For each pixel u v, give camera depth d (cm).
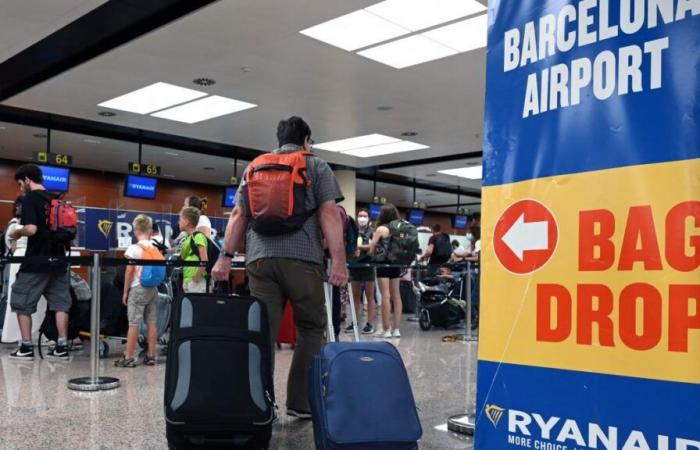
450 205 2323
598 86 117
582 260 118
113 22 627
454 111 924
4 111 1023
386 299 673
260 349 256
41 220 511
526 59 130
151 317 492
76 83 796
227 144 1203
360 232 942
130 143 1247
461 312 752
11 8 570
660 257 107
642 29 112
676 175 106
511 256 130
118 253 861
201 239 518
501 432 129
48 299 524
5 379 421
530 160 128
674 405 105
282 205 279
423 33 618
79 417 317
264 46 657
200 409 232
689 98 105
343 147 1209
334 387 227
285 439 277
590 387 116
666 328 106
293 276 288
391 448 221
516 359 128
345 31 617
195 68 732
